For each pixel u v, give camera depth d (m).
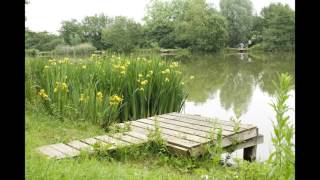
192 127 6.38
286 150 2.80
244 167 3.91
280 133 2.92
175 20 45.50
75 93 7.56
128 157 5.16
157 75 8.30
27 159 3.58
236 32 51.28
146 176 3.99
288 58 34.75
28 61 8.95
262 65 26.61
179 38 44.19
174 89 8.45
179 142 5.42
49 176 3.21
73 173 3.43
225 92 13.75
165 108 8.31
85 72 8.52
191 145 5.25
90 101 7.36
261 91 13.96
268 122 9.05
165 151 5.43
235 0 50.78
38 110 7.52
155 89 8.24
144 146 5.41
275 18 45.12
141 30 36.72
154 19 45.25
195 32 44.84
